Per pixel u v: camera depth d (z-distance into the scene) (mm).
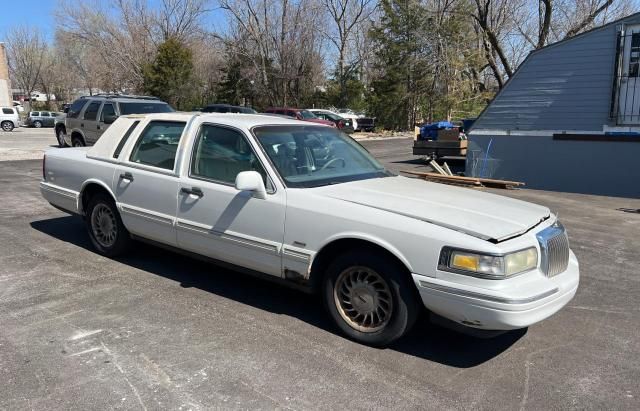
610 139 12102
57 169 6219
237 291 4859
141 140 5367
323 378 3375
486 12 22734
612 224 8672
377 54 42000
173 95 40906
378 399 3152
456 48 36062
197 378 3326
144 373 3367
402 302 3658
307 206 3984
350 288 3924
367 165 5031
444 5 34969
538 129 13039
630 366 3670
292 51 43500
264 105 44844
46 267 5383
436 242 3463
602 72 12047
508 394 3258
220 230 4477
